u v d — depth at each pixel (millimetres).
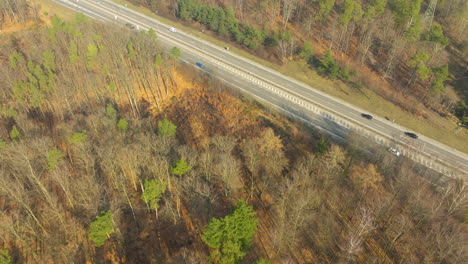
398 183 75938
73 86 109625
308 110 120562
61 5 176250
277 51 146625
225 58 146000
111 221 60562
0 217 66250
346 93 129250
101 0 187000
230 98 120562
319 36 151125
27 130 89375
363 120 117562
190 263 63531
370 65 137875
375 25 137250
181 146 86438
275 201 81375
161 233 76000
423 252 66000
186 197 77688
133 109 111500
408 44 134125
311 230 75375
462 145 108812
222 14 152250
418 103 122625
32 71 106500
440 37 125312
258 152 86250
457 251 57562
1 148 76500
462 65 130500
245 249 58875
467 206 69188
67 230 71062
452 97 118750
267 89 129625
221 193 81812
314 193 74562
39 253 69438
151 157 76375
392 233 71500
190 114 114125
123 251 72500
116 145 78938
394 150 100000
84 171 79125
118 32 126438
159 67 125688
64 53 120000
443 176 93438
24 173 73188
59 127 92375
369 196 77250
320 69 135000
